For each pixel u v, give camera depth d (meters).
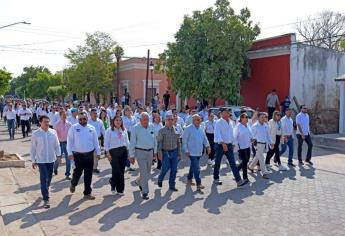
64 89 57.66
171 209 7.93
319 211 7.80
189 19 25.62
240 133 10.26
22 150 16.94
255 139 11.27
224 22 24.77
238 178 10.13
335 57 26.56
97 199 8.71
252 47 26.97
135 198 8.82
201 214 7.58
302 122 13.47
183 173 11.91
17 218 7.29
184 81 25.48
